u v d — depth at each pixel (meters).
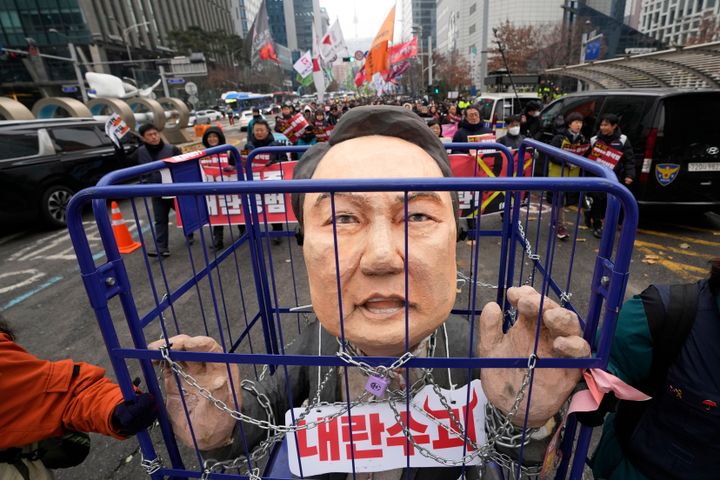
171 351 1.17
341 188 0.98
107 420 1.23
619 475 1.45
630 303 1.32
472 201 2.36
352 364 1.10
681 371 1.22
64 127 7.38
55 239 6.64
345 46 25.56
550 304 1.10
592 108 6.73
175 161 1.60
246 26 99.50
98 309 1.16
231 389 1.29
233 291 4.48
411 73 50.50
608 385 1.06
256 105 56.84
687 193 5.34
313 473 1.32
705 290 1.23
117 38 52.66
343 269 1.14
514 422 1.19
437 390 1.30
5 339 1.27
